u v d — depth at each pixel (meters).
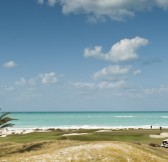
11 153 48.50
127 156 35.72
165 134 92.25
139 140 80.69
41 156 34.94
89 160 32.81
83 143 47.19
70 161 32.28
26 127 197.00
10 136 85.75
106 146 38.72
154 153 43.03
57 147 47.59
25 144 53.94
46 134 86.75
